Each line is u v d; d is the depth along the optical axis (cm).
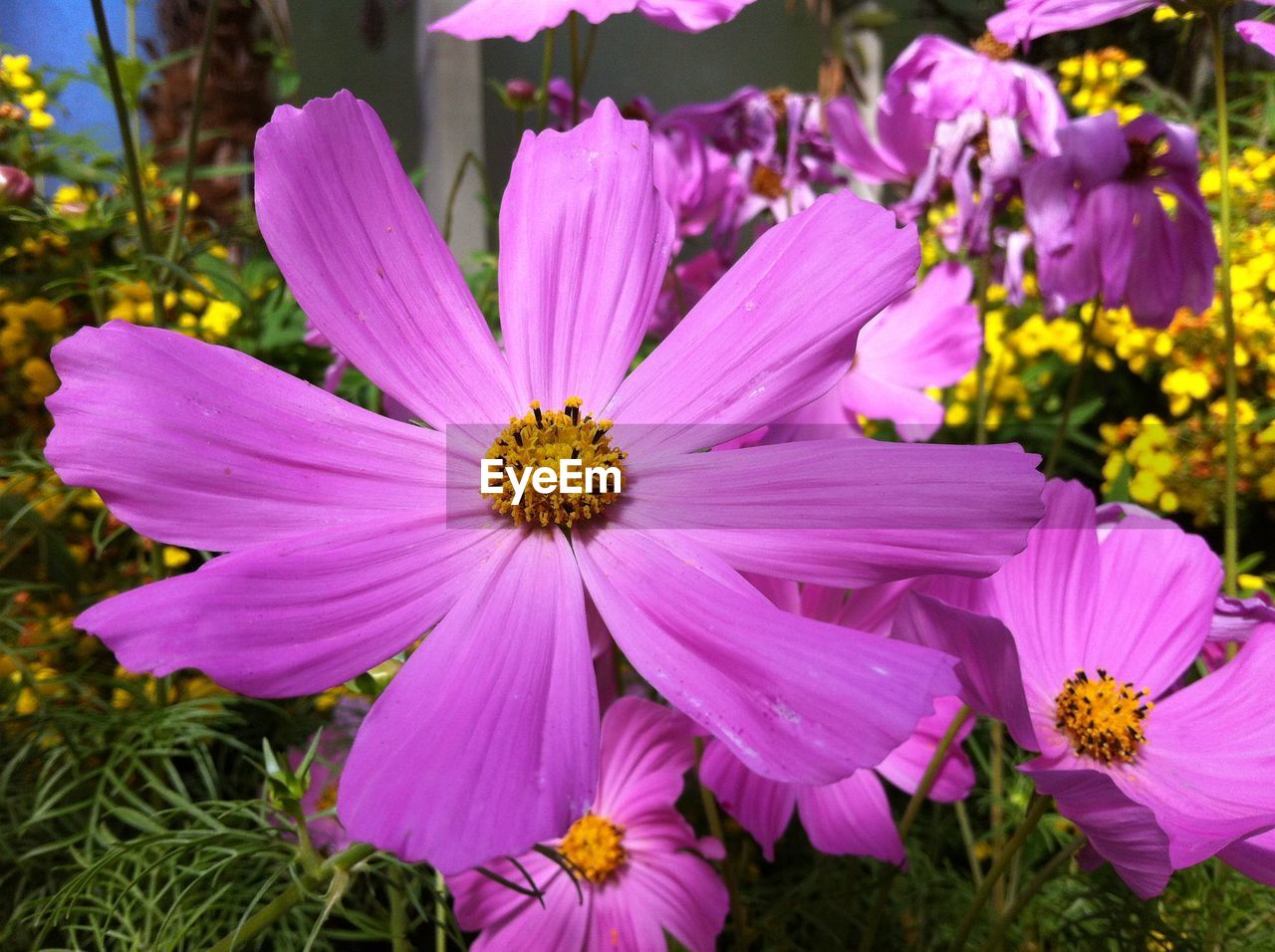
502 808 7
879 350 22
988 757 23
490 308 25
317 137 10
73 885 13
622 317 11
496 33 12
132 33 26
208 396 9
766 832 14
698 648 9
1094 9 14
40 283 24
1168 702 13
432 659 9
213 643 8
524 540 10
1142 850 9
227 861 12
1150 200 19
